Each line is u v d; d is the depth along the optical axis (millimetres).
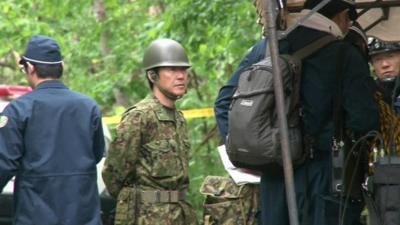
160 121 13195
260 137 10789
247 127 10820
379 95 11609
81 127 12375
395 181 10703
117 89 27812
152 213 13039
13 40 28234
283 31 10914
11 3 28672
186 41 23094
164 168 13109
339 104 10953
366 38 12383
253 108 10812
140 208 13070
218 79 25172
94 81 28859
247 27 22156
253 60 11805
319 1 11258
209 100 25984
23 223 12125
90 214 12305
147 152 13117
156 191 13102
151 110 13172
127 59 27781
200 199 23531
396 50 12594
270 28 10156
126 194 13148
